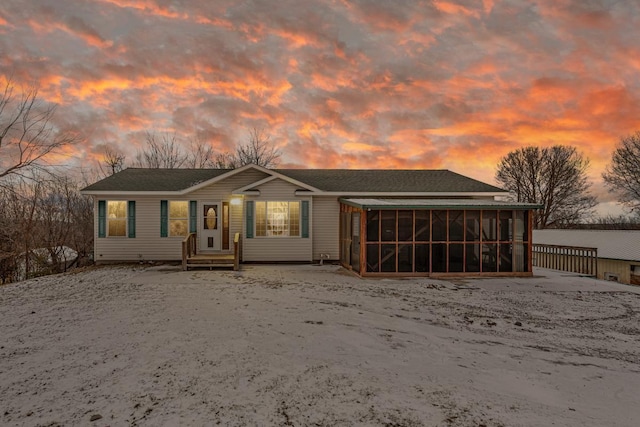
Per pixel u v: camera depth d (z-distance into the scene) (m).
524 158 38.84
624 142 32.25
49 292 9.43
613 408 3.90
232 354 5.20
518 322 7.29
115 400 3.86
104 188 14.44
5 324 6.60
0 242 17.70
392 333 6.41
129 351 5.27
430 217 12.50
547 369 4.97
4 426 3.34
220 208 15.06
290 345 5.64
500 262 12.76
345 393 4.10
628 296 9.72
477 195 15.73
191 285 10.38
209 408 3.71
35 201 18.78
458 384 4.41
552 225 37.66
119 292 9.41
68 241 22.31
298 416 3.59
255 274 12.41
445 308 8.30
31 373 4.52
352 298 9.05
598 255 16.98
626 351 5.76
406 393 4.14
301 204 14.95
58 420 3.46
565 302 9.02
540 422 3.57
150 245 14.85
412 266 12.40
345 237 14.47
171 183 15.49
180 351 5.29
